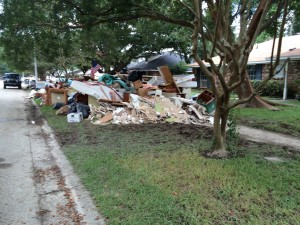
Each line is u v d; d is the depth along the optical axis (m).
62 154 6.65
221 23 6.34
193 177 4.88
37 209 4.17
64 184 4.98
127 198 4.17
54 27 14.69
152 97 12.64
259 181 4.68
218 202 3.99
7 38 15.98
